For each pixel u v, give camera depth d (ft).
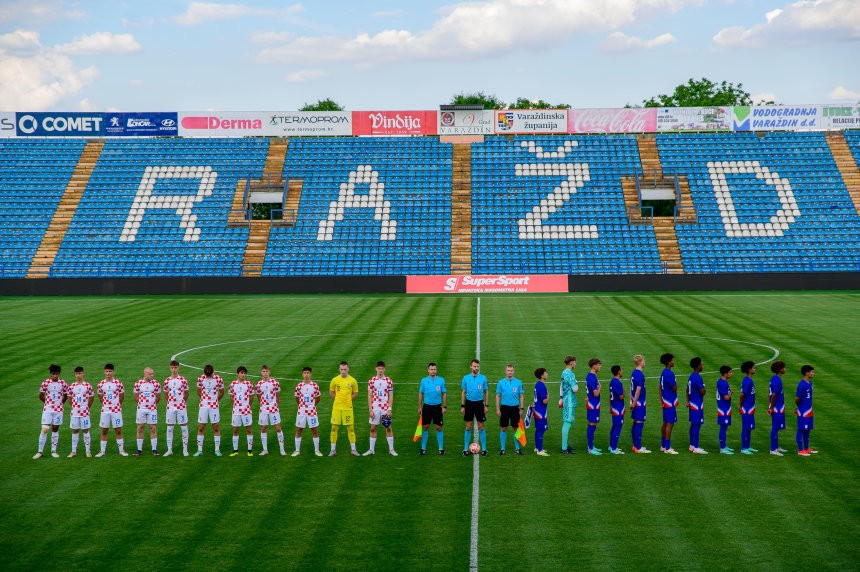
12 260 186.29
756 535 45.91
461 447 65.31
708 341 107.76
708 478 56.13
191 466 60.44
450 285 170.50
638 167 208.44
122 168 211.00
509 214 197.88
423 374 89.92
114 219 197.36
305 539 46.06
